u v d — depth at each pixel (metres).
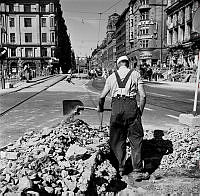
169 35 68.19
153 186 4.46
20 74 45.59
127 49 99.94
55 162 4.20
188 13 55.19
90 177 3.90
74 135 5.35
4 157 4.35
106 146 5.10
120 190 4.34
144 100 4.74
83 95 19.75
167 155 5.66
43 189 3.55
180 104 15.03
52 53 85.81
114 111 4.70
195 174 4.93
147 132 7.12
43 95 20.11
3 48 26.72
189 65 52.16
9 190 3.28
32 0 83.94
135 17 86.94
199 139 6.31
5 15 84.12
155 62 79.31
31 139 5.26
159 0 78.50
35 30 84.94
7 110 12.23
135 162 4.74
